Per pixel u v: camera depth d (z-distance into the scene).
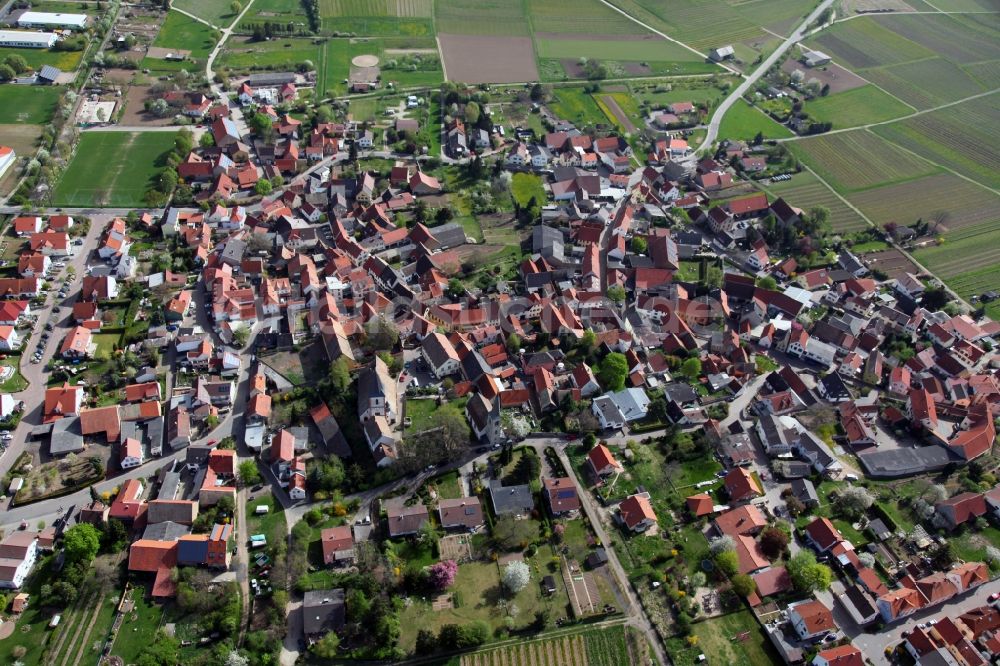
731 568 154.75
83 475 169.25
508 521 161.38
